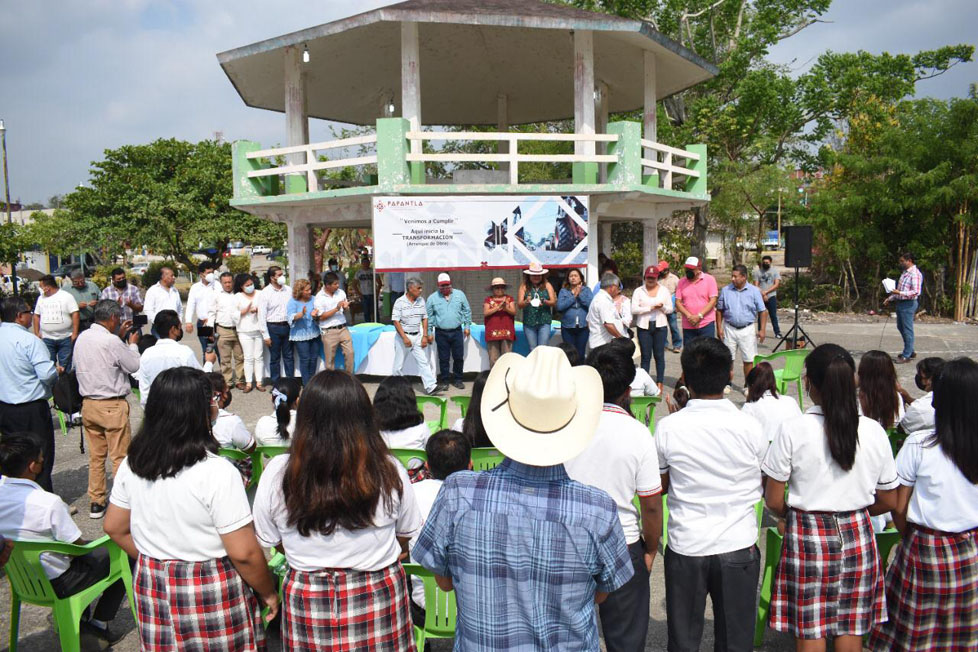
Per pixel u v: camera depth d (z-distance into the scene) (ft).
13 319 18.43
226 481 8.50
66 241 98.07
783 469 9.62
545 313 32.48
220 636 8.61
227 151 99.91
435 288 46.83
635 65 45.60
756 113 77.92
